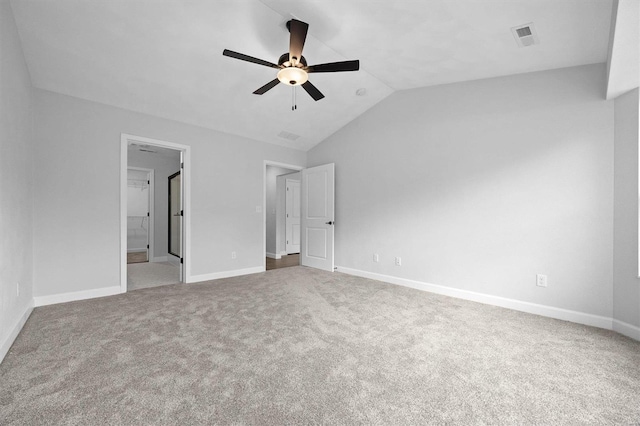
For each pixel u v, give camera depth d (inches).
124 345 84.2
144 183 334.3
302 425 53.3
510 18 86.7
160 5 93.4
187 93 139.9
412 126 157.1
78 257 128.7
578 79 107.3
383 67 132.4
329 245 197.6
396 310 117.8
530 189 117.6
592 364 76.1
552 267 112.3
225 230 178.7
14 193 90.6
